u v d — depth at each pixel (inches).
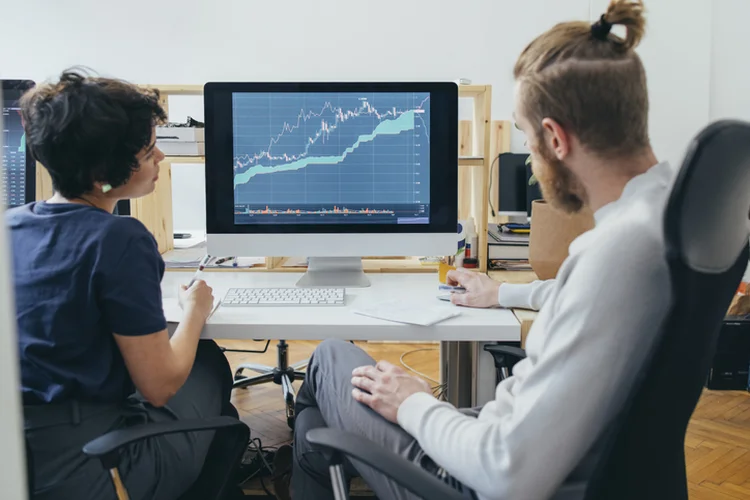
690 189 26.9
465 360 76.2
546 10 160.6
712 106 149.3
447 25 162.9
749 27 145.0
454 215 70.9
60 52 169.9
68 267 44.9
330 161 70.3
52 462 44.2
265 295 65.2
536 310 61.7
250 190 70.4
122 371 47.7
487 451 34.4
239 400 107.4
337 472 37.2
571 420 31.9
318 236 71.2
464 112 163.0
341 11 164.1
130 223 47.4
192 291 58.4
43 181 72.0
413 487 33.7
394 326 57.0
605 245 32.0
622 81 34.4
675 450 31.5
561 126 36.3
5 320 19.0
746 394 112.3
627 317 31.1
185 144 81.8
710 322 29.3
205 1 165.8
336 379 51.4
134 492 47.1
